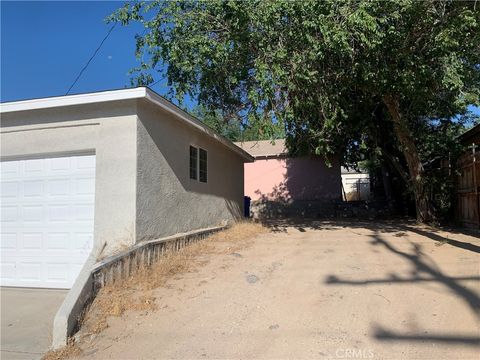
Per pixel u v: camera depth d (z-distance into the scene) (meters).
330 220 16.69
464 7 8.40
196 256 8.41
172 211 9.04
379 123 15.22
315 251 8.73
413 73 9.30
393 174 18.47
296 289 6.21
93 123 7.75
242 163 15.60
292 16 8.73
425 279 6.23
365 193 30.83
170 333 5.05
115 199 7.50
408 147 13.19
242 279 6.85
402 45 9.10
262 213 20.94
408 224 13.45
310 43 8.73
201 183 11.04
